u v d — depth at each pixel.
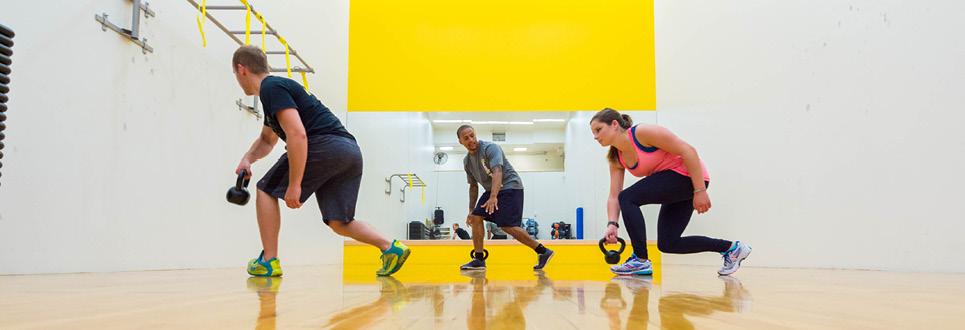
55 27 1.71
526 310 0.69
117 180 2.02
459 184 8.82
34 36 1.63
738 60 3.46
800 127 2.84
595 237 6.75
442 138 9.03
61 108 1.74
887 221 2.29
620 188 2.35
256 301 0.80
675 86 4.55
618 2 5.27
